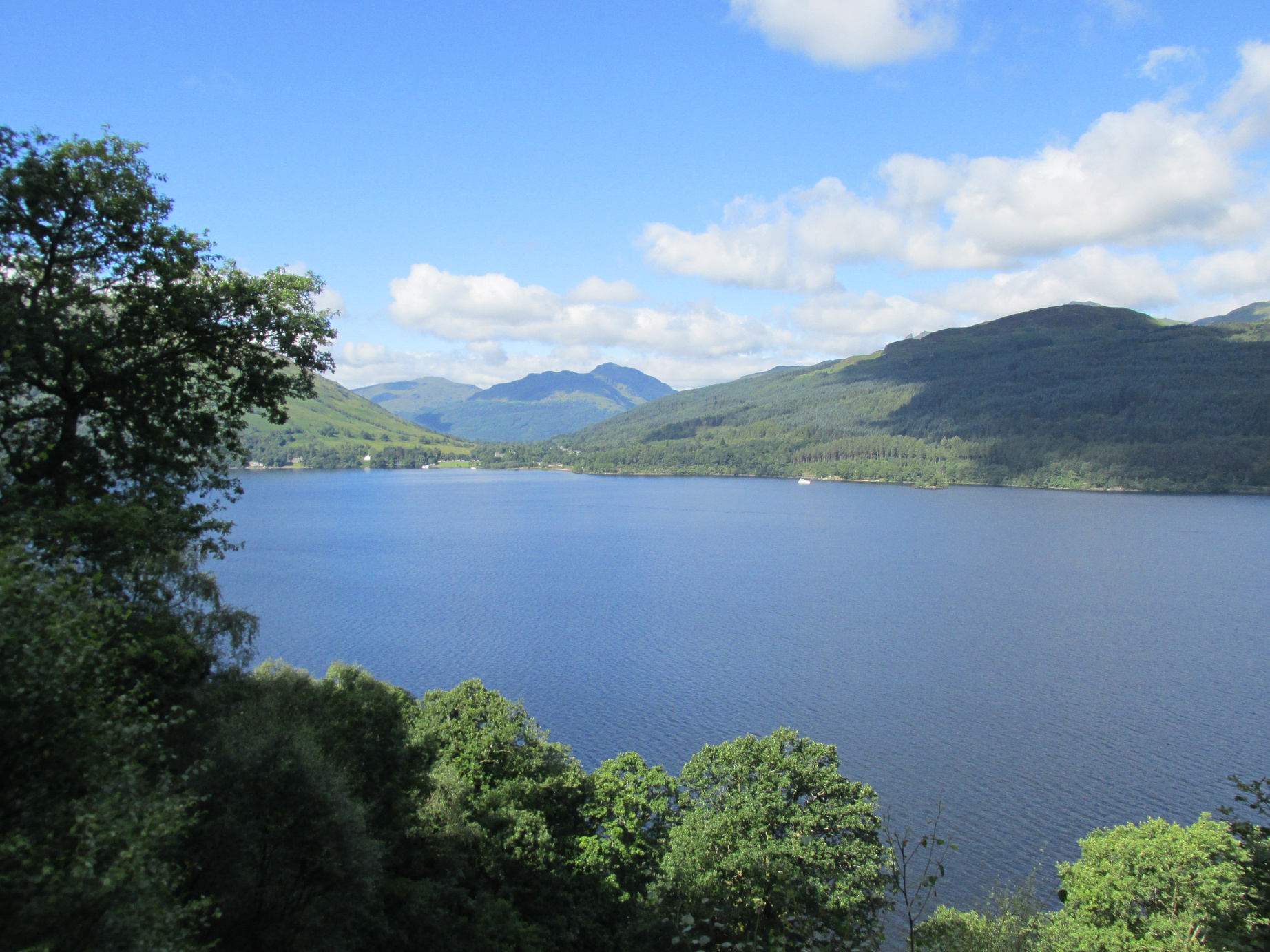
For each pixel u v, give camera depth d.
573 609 124.69
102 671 16.55
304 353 31.16
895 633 111.31
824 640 106.38
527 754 45.25
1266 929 16.58
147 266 26.80
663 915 31.44
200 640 30.61
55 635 14.16
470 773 42.94
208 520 32.12
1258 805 16.92
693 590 142.50
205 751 23.61
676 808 44.78
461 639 103.56
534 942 31.39
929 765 65.94
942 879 49.53
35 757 13.94
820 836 36.84
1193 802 60.06
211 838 21.22
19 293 24.14
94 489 27.38
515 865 35.94
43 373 25.50
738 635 108.50
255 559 171.88
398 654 95.69
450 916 30.33
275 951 21.50
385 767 34.47
